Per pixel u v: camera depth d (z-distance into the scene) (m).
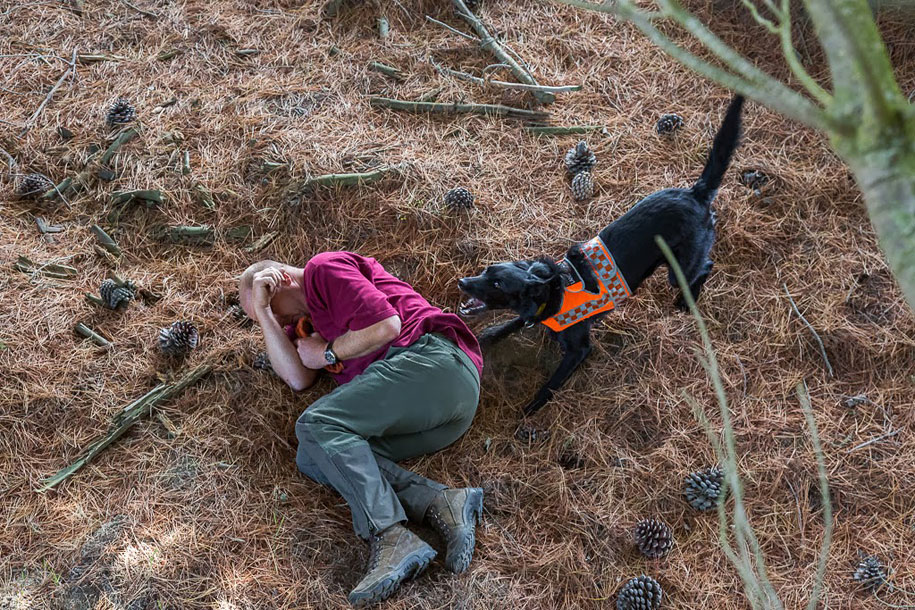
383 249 3.73
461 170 3.96
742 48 4.49
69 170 4.00
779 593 2.75
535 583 2.79
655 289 3.60
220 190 3.89
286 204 3.82
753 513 2.97
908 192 0.50
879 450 3.08
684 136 4.13
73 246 3.78
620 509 3.00
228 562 2.78
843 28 0.52
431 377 2.89
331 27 4.71
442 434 3.06
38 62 4.46
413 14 4.75
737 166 3.98
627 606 2.69
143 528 2.86
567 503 3.00
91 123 4.13
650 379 3.35
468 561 2.79
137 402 3.23
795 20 4.39
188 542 2.82
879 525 2.90
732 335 3.49
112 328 3.49
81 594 2.69
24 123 4.14
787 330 3.45
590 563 2.86
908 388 3.23
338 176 3.80
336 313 3.05
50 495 2.97
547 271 3.06
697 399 3.27
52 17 4.71
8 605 2.65
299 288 3.23
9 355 3.30
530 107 4.30
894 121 0.52
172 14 4.77
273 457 3.12
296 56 4.54
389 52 4.54
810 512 2.96
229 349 3.40
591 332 3.50
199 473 3.05
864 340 3.35
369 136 4.07
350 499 2.77
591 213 3.84
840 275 3.58
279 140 3.99
